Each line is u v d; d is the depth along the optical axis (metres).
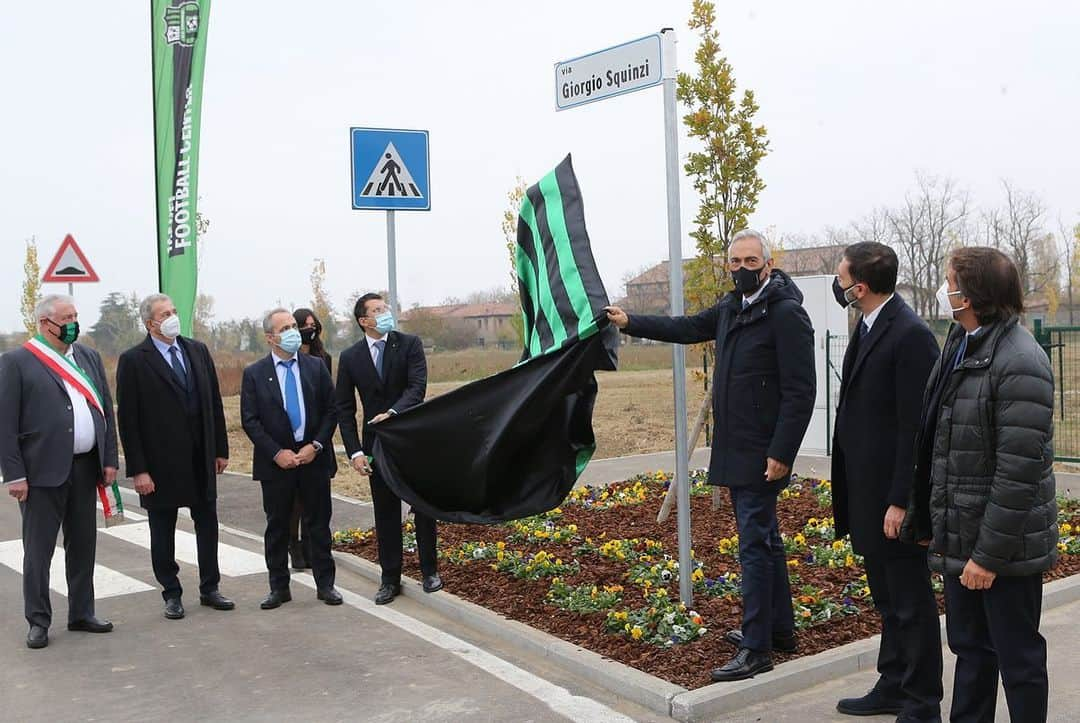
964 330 4.14
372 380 7.28
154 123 12.41
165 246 12.39
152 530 7.11
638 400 26.88
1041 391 3.80
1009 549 3.80
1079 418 17.70
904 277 40.62
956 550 4.03
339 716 5.11
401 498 6.93
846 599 6.28
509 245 17.81
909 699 4.66
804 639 5.74
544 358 6.34
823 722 4.80
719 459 5.32
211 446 7.21
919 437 4.29
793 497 9.83
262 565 8.73
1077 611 6.43
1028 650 3.95
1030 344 3.88
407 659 5.98
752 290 5.27
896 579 4.63
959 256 4.02
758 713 4.93
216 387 7.38
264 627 6.77
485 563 7.86
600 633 5.98
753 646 5.16
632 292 41.00
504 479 6.73
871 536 4.66
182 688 5.59
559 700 5.22
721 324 5.45
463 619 6.73
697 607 6.19
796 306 5.12
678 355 6.02
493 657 5.96
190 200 12.27
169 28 12.23
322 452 7.36
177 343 7.19
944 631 5.95
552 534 8.52
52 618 7.09
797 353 5.05
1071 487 10.88
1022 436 3.78
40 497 6.50
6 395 6.41
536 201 6.79
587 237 6.40
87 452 6.76
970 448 3.96
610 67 6.25
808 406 5.05
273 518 7.29
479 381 6.64
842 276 4.73
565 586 6.80
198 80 12.20
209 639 6.52
